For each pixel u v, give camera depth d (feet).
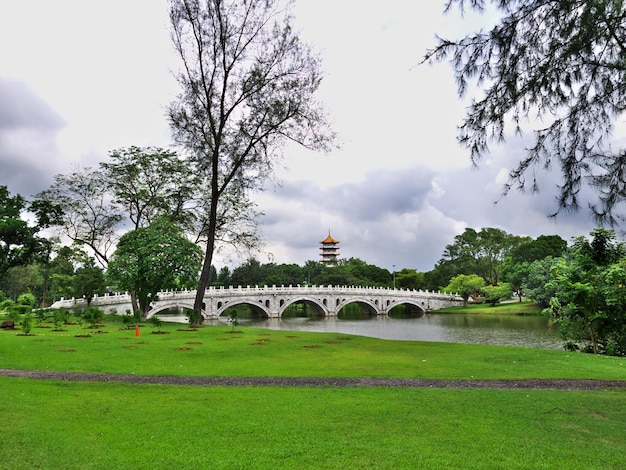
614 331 82.48
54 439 28.48
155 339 88.38
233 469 24.44
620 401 39.83
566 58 31.42
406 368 56.75
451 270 399.03
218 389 44.37
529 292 242.99
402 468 24.54
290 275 456.86
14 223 143.95
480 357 66.33
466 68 33.53
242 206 151.23
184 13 109.29
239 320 257.14
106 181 149.59
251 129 118.42
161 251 136.67
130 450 27.04
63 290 233.55
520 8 31.63
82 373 52.85
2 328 108.68
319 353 70.74
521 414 35.22
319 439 28.96
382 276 433.07
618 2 28.04
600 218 31.55
